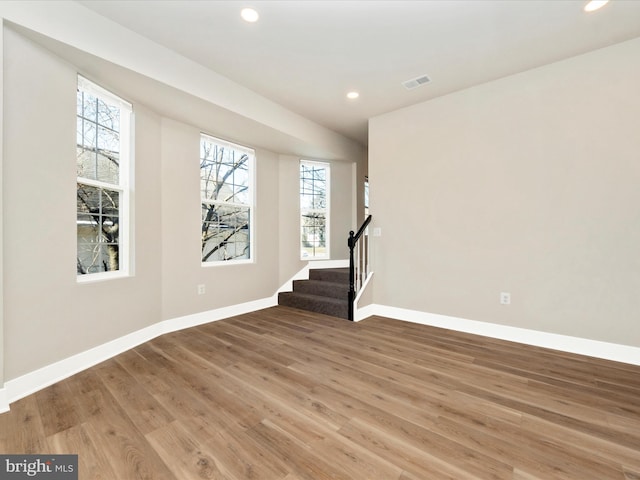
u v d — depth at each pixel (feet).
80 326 7.58
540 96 9.10
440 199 11.10
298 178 15.96
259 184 14.25
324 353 8.63
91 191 8.32
